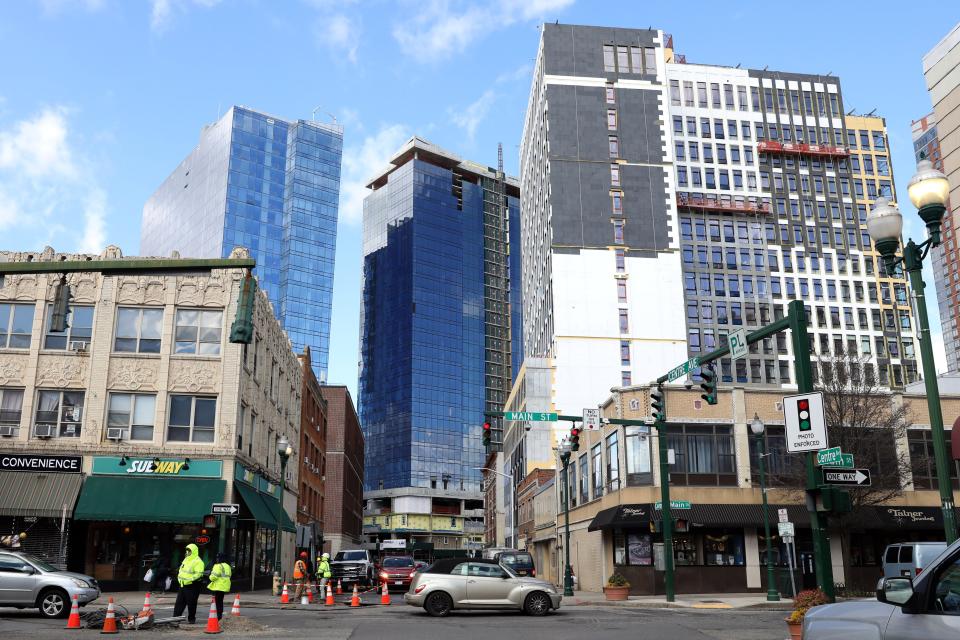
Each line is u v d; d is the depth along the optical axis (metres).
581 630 17.55
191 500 31.23
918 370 94.88
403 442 172.88
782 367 92.38
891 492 35.72
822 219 98.81
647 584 36.09
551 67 89.88
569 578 34.62
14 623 17.66
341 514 79.00
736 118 100.19
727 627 18.30
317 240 160.25
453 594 21.86
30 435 31.83
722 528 36.97
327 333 157.38
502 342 193.25
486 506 122.44
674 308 83.25
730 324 92.69
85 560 31.08
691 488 37.09
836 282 96.38
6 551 19.59
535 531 63.16
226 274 34.34
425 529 167.75
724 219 96.50
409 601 21.98
